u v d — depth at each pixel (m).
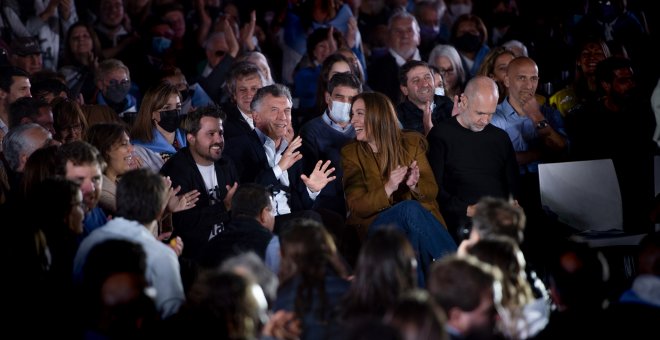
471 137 14.45
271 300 9.23
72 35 19.55
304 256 9.15
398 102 18.56
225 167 13.84
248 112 16.03
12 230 9.90
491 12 23.55
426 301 6.77
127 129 15.15
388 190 13.34
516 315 8.95
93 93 18.47
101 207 12.44
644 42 22.31
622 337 8.70
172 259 10.20
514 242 9.52
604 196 14.88
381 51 21.53
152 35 21.50
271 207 11.53
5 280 9.69
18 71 15.85
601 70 17.66
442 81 17.45
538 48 20.69
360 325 6.47
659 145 17.16
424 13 23.09
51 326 9.61
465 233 13.20
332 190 14.85
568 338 8.76
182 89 18.44
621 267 13.65
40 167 11.21
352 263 13.58
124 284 8.60
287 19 21.78
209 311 7.78
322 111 17.00
